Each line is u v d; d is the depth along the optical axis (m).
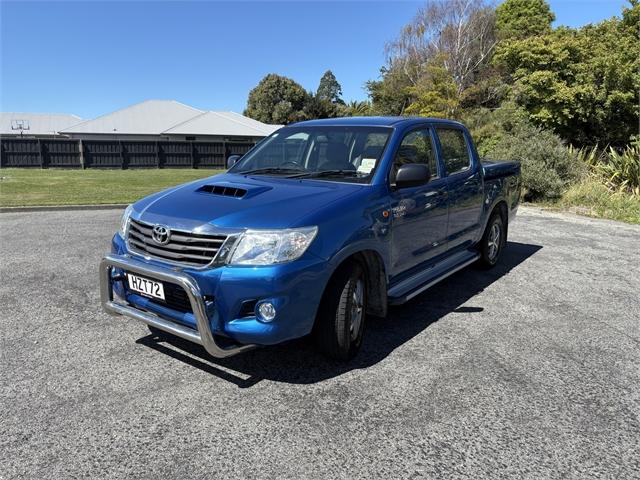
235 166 4.88
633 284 5.93
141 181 18.62
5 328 4.32
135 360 3.75
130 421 2.96
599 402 3.25
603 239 8.58
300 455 2.66
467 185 5.34
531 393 3.35
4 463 2.57
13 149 27.14
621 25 18.50
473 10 33.19
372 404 3.17
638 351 4.05
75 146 27.92
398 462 2.62
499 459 2.65
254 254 3.10
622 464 2.63
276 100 65.38
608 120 16.67
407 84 33.28
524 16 39.12
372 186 3.90
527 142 13.63
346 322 3.54
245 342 3.17
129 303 3.68
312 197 3.56
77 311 4.75
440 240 4.91
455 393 3.32
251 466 2.57
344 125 4.68
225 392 3.30
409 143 4.51
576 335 4.36
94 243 7.69
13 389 3.30
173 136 40.97
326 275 3.31
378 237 3.78
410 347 4.04
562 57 16.25
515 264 6.80
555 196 12.84
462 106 27.81
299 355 3.86
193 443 2.76
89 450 2.69
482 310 4.95
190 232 3.23
